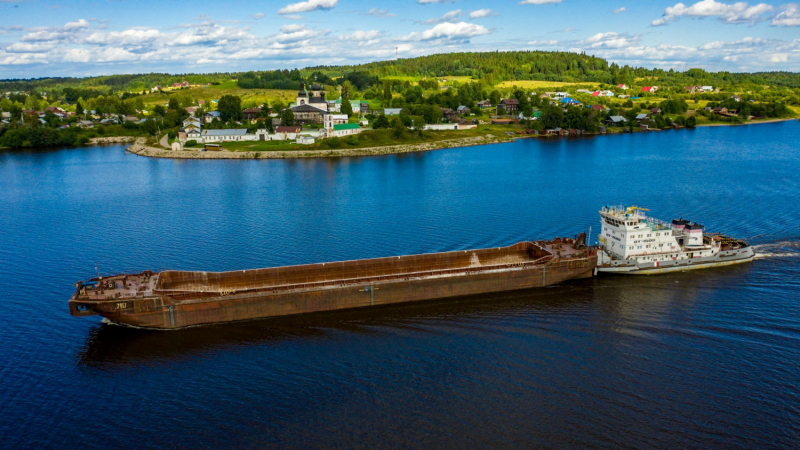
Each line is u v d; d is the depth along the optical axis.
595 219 125.44
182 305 74.75
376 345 70.31
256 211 138.25
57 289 88.69
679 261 94.44
